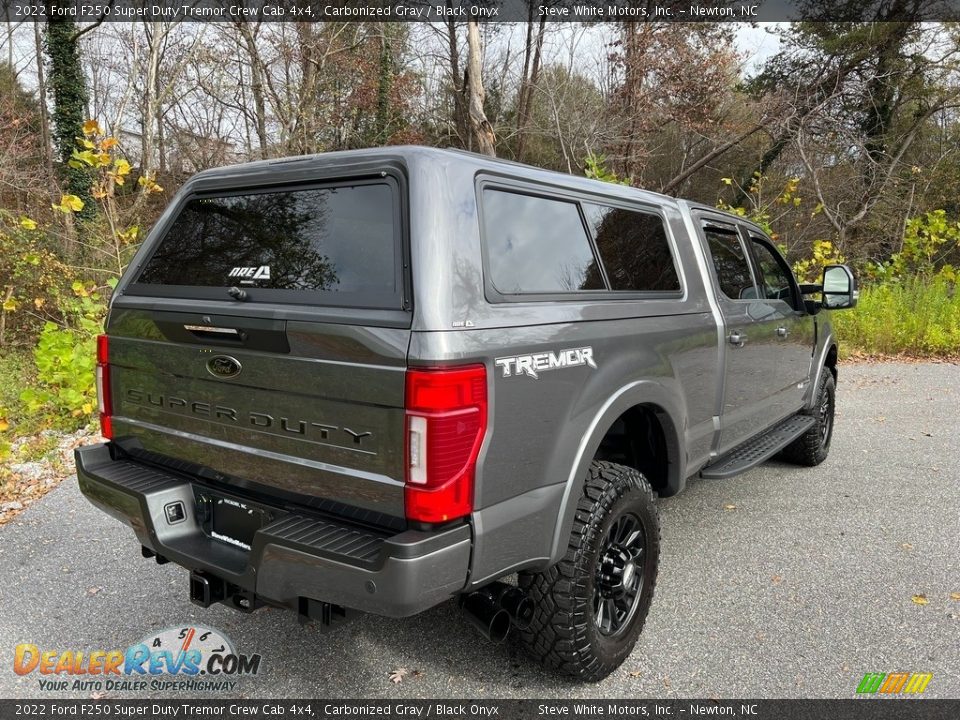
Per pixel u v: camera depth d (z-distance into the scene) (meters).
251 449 2.44
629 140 18.48
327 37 20.42
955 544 4.09
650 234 3.28
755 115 19.97
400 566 1.96
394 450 2.06
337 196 2.36
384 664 2.92
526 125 20.64
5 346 9.39
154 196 18.78
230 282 2.57
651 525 2.91
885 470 5.52
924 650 3.00
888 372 10.05
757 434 4.36
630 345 2.82
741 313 3.88
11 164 13.42
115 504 2.71
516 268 2.42
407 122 22.69
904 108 23.12
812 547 4.05
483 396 2.12
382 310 2.11
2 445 5.23
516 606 2.45
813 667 2.88
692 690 2.73
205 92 22.58
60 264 9.58
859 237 20.95
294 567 2.14
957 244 15.98
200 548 2.55
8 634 3.14
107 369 2.97
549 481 2.41
